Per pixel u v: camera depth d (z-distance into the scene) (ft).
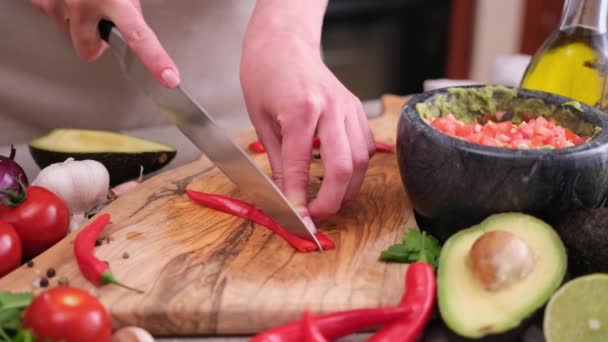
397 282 2.07
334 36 4.92
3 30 3.04
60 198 2.35
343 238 2.24
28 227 2.18
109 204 2.38
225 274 2.09
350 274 2.10
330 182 2.20
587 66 2.48
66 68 3.16
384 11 4.98
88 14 2.30
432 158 2.13
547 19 5.45
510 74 3.12
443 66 5.49
